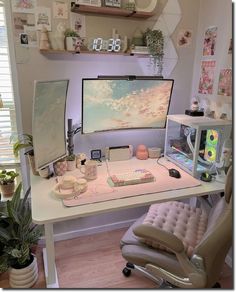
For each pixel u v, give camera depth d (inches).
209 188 57.4
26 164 70.9
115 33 67.9
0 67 64.2
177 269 44.6
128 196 52.9
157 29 72.6
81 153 71.6
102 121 69.6
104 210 48.1
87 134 71.4
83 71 69.0
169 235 43.3
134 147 81.0
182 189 56.7
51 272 61.2
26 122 67.9
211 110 74.2
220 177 62.1
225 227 39.8
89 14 65.0
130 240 51.6
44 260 69.7
